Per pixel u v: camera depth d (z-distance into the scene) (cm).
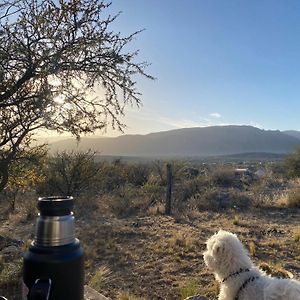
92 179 540
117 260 274
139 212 453
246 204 480
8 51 149
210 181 680
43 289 51
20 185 252
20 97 165
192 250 293
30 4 154
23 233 348
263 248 298
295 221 404
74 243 58
